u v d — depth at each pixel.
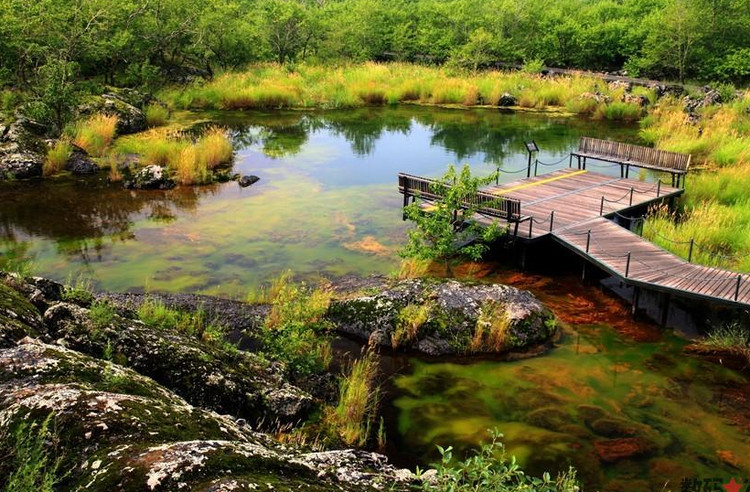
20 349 5.13
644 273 10.37
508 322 9.24
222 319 9.73
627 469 6.45
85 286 11.12
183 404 5.20
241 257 12.84
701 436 7.06
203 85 31.91
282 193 17.50
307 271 12.11
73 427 4.06
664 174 19.23
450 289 9.88
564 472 6.36
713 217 13.22
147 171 17.92
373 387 8.16
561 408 7.64
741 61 32.84
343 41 41.06
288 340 8.51
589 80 33.44
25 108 21.00
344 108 31.22
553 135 25.06
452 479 4.44
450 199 11.80
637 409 7.61
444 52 41.66
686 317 10.26
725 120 23.28
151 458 3.71
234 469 3.83
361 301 9.80
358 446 6.81
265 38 39.12
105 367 5.23
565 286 11.62
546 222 13.16
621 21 41.69
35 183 17.89
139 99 26.30
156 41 31.23
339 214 15.70
